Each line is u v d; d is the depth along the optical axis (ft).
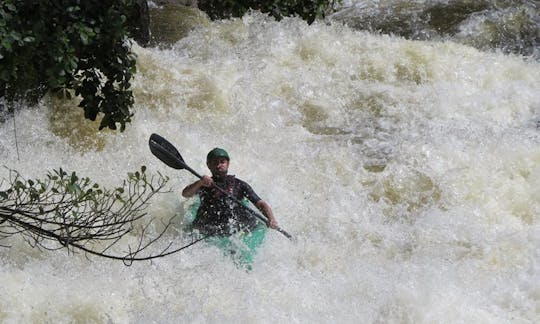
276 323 55.31
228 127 82.33
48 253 59.72
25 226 56.18
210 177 66.95
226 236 64.59
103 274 58.59
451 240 66.74
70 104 78.28
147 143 77.41
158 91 84.58
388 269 62.28
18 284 55.72
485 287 59.57
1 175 69.31
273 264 62.59
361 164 77.77
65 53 64.59
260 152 78.89
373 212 71.05
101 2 66.59
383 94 90.43
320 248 65.31
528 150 77.87
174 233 65.82
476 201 72.18
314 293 58.75
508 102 90.99
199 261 61.77
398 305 56.85
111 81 70.23
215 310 56.24
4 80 65.77
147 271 59.67
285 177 75.15
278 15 102.68
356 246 66.03
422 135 82.58
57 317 54.03
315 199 72.49
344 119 86.53
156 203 68.59
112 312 55.21
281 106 86.99
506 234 67.46
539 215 70.90
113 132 77.41
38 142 75.15
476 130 83.51
